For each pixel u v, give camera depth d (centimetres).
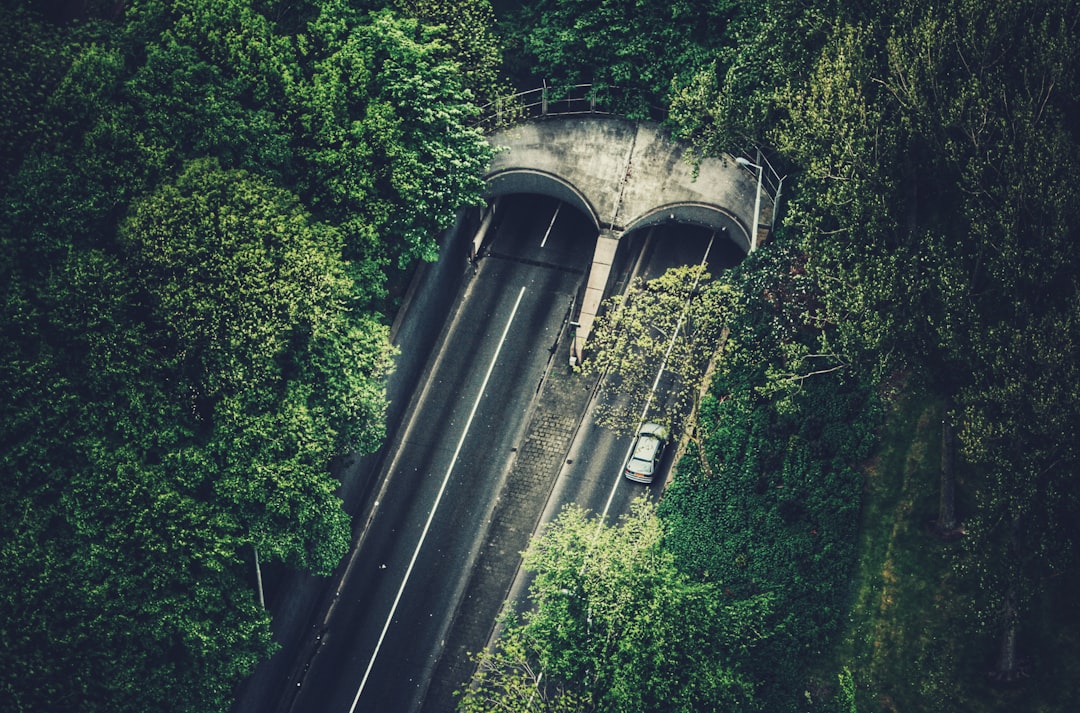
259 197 6278
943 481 6353
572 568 5894
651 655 5597
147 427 5981
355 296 6656
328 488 6288
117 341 5941
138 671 5816
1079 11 5728
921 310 5803
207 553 5922
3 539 5684
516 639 5984
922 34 5941
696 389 6962
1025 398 5384
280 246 6259
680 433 7488
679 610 5722
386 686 6975
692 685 5581
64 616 5678
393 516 7494
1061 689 5934
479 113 7431
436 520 7469
